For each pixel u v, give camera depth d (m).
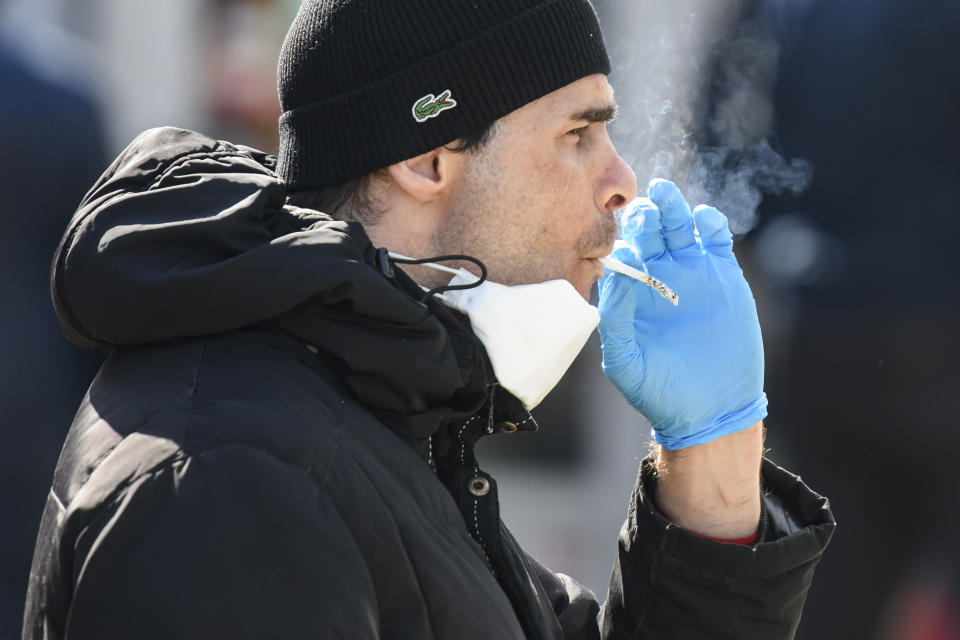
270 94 14.20
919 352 11.90
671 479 6.74
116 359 5.27
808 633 12.55
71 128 9.81
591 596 7.19
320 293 5.01
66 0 12.91
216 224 5.08
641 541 6.65
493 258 5.95
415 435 5.37
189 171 5.40
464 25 5.73
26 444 9.55
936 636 12.11
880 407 12.06
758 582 6.47
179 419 4.78
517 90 5.81
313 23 5.89
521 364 5.78
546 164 5.94
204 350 5.05
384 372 5.15
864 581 12.43
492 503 5.64
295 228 5.36
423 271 5.92
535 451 15.34
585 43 5.97
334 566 4.63
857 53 11.77
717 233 7.04
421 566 4.95
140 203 5.20
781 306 12.27
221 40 13.91
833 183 12.02
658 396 6.69
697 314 6.85
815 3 11.93
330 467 4.84
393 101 5.75
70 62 10.16
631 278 6.73
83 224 5.22
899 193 11.87
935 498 12.16
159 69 13.48
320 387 5.09
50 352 9.68
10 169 9.52
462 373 5.51
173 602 4.42
